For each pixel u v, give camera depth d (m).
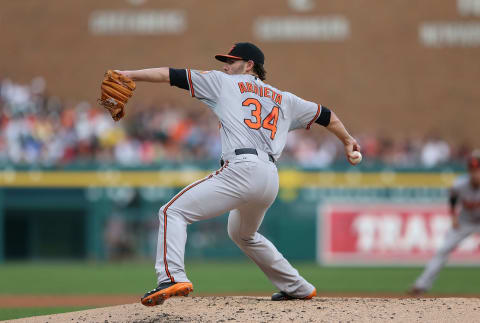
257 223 19.91
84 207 56.16
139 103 71.12
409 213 55.25
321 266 54.97
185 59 78.94
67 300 33.12
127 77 18.20
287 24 79.81
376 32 80.19
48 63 77.50
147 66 78.56
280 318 18.23
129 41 78.81
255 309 19.47
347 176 55.66
